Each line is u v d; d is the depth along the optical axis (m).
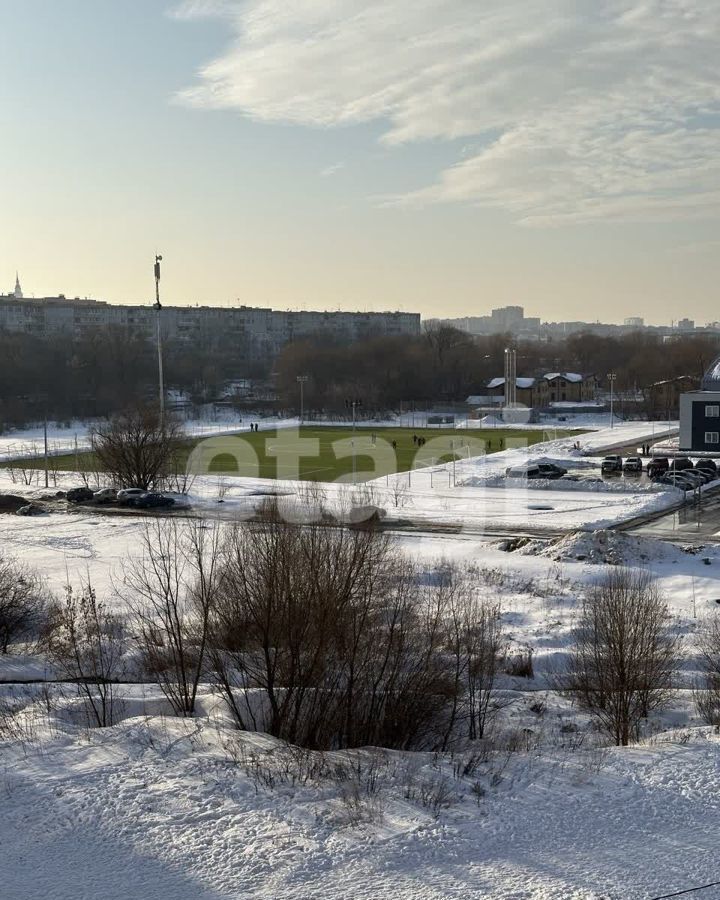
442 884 11.95
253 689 20.70
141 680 23.78
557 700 22.67
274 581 20.23
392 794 14.71
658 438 101.69
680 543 44.69
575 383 157.25
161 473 65.25
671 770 15.81
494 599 32.69
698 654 26.00
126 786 14.83
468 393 166.50
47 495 63.84
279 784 15.05
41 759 16.08
